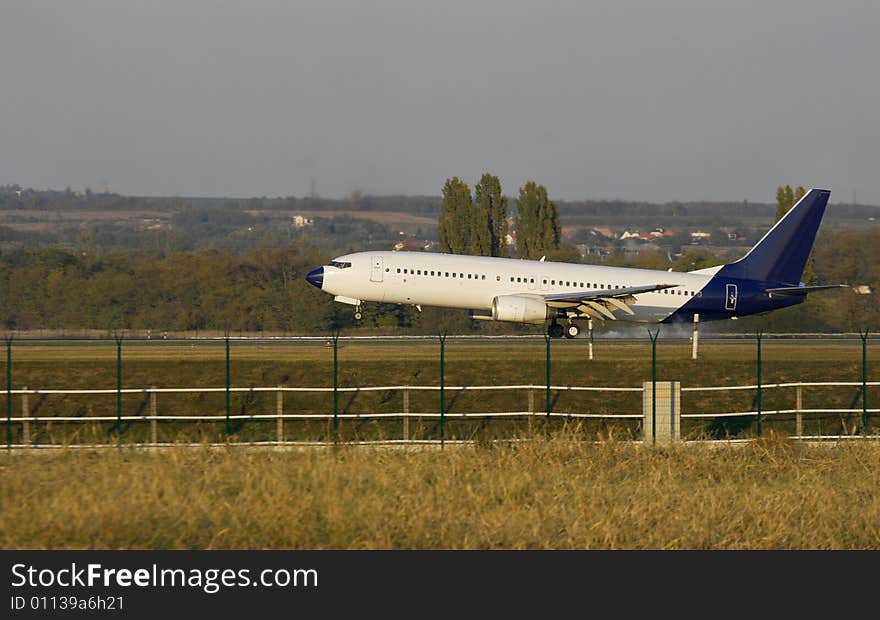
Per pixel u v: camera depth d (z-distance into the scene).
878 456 152.88
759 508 125.62
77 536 114.12
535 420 179.62
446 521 119.12
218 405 194.00
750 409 197.25
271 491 125.81
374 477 134.12
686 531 119.56
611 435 159.62
